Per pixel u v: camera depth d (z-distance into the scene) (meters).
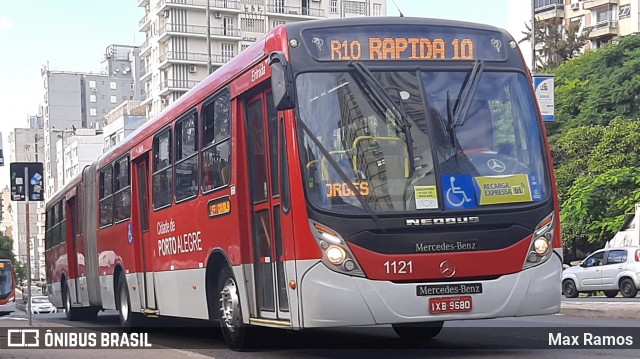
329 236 8.86
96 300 20.11
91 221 20.55
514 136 9.51
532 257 9.17
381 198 8.95
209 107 11.98
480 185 9.15
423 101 9.32
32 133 168.12
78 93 147.75
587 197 40.44
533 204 9.27
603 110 47.53
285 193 9.35
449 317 8.88
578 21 80.06
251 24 104.88
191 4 101.69
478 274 8.98
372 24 9.58
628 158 42.41
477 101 9.48
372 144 9.12
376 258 8.80
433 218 8.94
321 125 9.18
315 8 107.44
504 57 9.81
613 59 50.12
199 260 12.26
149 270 15.13
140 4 110.75
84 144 125.12
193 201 12.51
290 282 9.20
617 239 36.53
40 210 156.75
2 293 46.22
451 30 9.73
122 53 154.50
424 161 9.11
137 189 16.14
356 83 9.31
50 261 28.66
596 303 19.88
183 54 102.50
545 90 20.75
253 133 10.51
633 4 78.38
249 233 10.59
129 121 109.31
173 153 13.66
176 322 17.80
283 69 9.03
